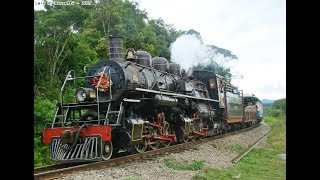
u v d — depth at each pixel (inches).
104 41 1012.5
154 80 511.5
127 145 408.8
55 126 416.5
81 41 967.0
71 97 815.1
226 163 443.5
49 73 863.7
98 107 395.9
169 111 554.3
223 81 868.0
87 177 298.0
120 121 403.9
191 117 644.7
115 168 350.9
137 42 1131.9
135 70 466.3
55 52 871.7
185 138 610.9
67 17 879.7
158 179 311.4
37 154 587.2
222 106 819.4
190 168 387.2
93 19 1067.9
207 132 727.1
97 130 372.5
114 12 1091.9
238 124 1077.8
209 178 330.6
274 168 431.2
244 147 652.7
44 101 713.6
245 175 372.2
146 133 468.4
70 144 375.2
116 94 418.3
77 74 930.1
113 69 427.8
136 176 317.4
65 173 315.6
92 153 367.2
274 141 734.5
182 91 600.4
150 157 440.1
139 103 460.1
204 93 762.2
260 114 1520.7
